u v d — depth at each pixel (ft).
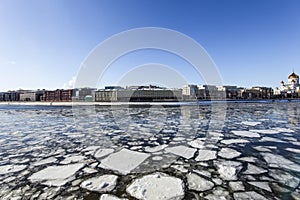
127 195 4.54
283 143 8.89
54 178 5.52
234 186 4.89
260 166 6.15
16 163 6.77
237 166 6.22
